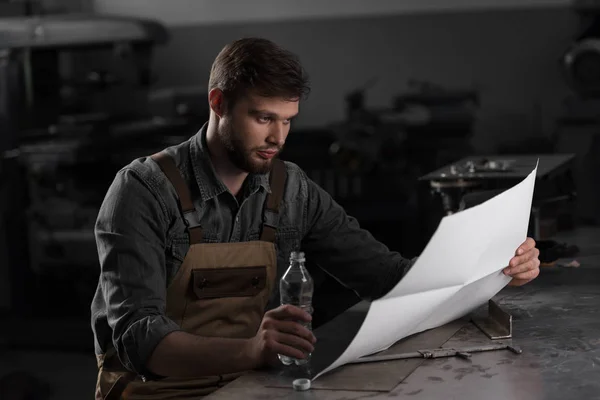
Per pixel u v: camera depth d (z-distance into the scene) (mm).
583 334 1579
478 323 1653
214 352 1446
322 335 2186
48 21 4406
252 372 1428
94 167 4691
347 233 1942
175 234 1729
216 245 1755
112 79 5117
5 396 3938
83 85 5254
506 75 5715
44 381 4094
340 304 2104
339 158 5113
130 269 1598
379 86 5984
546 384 1307
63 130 4684
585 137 4969
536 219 2209
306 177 1929
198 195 1772
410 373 1383
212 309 1740
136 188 1675
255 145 1633
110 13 6426
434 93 5238
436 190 2238
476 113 5719
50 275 4777
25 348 4633
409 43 5895
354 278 1938
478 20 5742
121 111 6152
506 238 1546
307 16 6074
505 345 1503
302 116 6117
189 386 1711
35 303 4812
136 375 1707
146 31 4301
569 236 2570
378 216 5355
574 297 1875
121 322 1549
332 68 6055
